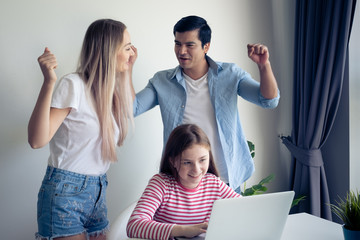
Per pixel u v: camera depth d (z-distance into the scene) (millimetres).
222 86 2158
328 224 1471
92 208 1852
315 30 2910
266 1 3174
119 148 2602
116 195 2613
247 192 2770
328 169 3170
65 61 2398
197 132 1518
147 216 1424
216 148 2154
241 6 3047
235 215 1159
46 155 2400
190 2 2820
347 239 1246
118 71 1934
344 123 3016
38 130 1604
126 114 2006
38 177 2379
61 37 2377
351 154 3004
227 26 2984
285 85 3316
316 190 3008
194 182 1520
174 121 2186
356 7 2895
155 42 2703
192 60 2080
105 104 1814
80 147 1774
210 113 2162
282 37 3271
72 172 1753
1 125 2244
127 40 1929
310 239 1325
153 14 2684
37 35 2305
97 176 1846
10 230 2305
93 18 2473
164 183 1557
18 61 2264
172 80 2232
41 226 1760
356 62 2953
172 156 1537
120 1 2557
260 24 3148
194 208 1572
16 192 2312
